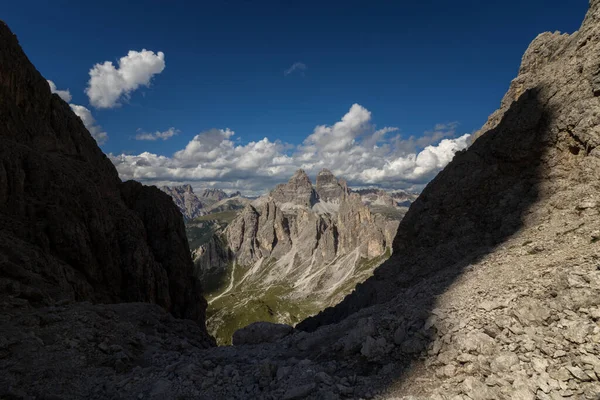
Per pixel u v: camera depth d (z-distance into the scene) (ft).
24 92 228.43
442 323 55.31
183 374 58.13
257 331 93.09
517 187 121.39
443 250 131.64
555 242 75.82
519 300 53.62
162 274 242.17
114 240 215.31
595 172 90.22
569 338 42.19
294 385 51.65
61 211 176.14
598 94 96.22
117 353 67.26
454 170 157.17
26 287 92.99
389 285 144.25
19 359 58.80
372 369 53.62
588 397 35.24
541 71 144.66
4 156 168.55
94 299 166.40
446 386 44.16
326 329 81.30
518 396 38.14
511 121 133.59
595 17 110.42
